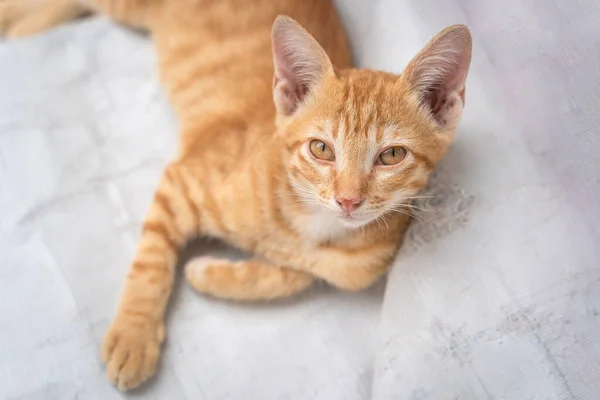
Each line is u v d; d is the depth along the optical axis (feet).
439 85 1.35
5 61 1.71
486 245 1.34
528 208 1.32
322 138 1.34
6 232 1.54
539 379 1.26
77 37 1.76
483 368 1.28
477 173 1.38
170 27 1.72
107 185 1.61
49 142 1.64
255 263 1.52
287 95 1.38
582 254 1.28
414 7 1.50
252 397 1.42
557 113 1.30
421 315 1.34
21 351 1.43
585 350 1.25
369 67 1.60
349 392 1.43
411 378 1.30
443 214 1.39
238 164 1.47
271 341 1.47
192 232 1.53
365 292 1.53
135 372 1.39
